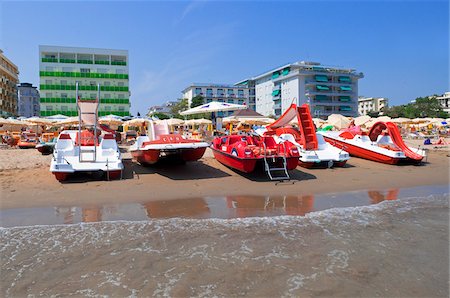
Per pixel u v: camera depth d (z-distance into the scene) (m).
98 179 9.98
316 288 3.79
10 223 6.09
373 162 13.72
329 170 12.06
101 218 6.45
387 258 4.60
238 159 10.22
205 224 6.01
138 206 7.35
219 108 19.11
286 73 92.31
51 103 64.94
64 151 10.19
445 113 87.38
